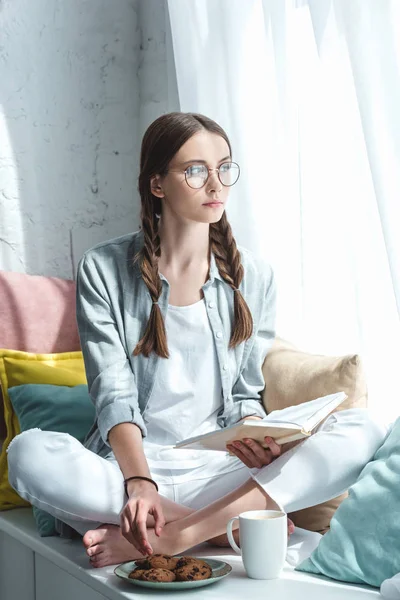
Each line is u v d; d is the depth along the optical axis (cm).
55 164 275
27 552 185
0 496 212
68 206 278
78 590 158
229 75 229
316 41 198
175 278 187
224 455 179
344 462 159
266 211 226
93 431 187
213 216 177
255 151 226
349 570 142
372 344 193
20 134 269
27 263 270
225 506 157
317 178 206
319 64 200
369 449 161
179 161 176
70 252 278
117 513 159
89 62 281
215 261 190
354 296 197
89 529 167
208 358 185
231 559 160
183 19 247
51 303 248
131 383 178
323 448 160
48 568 173
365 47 182
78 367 237
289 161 218
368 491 148
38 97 272
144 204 187
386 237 179
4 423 239
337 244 204
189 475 174
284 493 159
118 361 179
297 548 162
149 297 184
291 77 214
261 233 227
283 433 154
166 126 179
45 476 163
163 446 182
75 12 278
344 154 197
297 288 219
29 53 270
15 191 268
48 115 274
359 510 146
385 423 191
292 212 219
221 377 185
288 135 217
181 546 156
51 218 275
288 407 169
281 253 221
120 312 186
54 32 274
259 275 196
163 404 184
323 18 197
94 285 187
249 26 226
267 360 196
